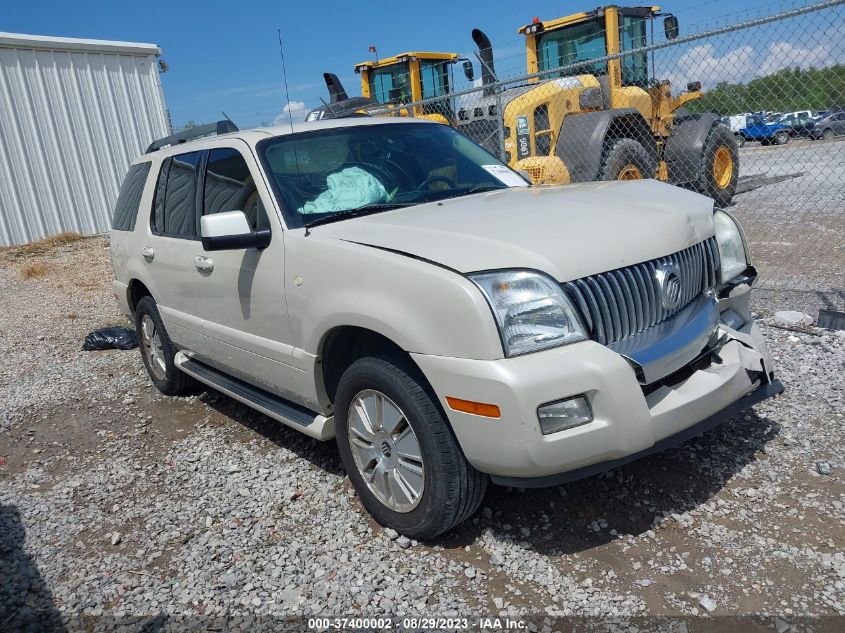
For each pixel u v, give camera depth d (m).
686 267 3.34
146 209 5.24
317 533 3.44
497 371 2.67
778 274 7.38
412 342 2.90
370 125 4.47
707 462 3.66
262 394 4.34
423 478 3.06
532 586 2.89
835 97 7.50
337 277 3.25
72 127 16.06
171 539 3.55
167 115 17.59
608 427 2.72
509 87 9.55
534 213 3.36
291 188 3.83
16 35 14.98
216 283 4.20
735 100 8.23
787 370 4.70
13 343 8.13
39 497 4.20
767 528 3.10
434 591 2.93
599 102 10.57
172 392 5.71
